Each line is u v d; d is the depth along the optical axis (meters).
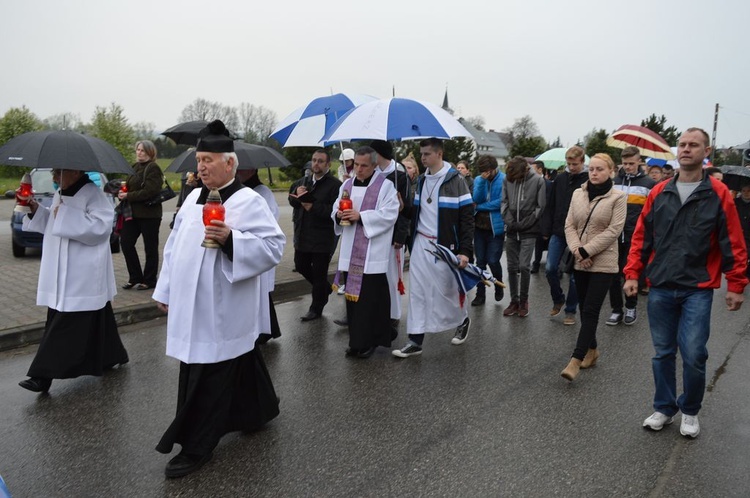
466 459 3.49
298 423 3.96
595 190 4.99
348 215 5.07
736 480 3.29
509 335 6.14
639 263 3.98
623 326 6.61
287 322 6.52
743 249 3.51
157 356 5.27
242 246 3.15
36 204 4.34
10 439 3.69
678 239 3.69
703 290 3.68
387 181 5.19
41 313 6.08
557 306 6.91
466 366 5.15
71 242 4.32
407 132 4.89
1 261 9.41
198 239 3.24
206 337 3.26
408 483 3.22
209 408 3.30
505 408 4.25
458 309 5.55
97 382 4.64
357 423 3.97
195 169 6.37
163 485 3.19
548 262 6.70
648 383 4.80
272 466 3.39
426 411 4.18
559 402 4.38
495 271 7.42
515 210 6.77
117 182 7.29
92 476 3.27
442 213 5.31
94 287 4.39
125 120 39.72
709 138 3.64
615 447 3.67
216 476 3.28
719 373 5.14
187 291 3.23
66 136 4.23
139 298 6.89
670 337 3.87
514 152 46.09
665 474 3.35
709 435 3.87
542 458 3.52
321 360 5.25
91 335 4.45
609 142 7.96
